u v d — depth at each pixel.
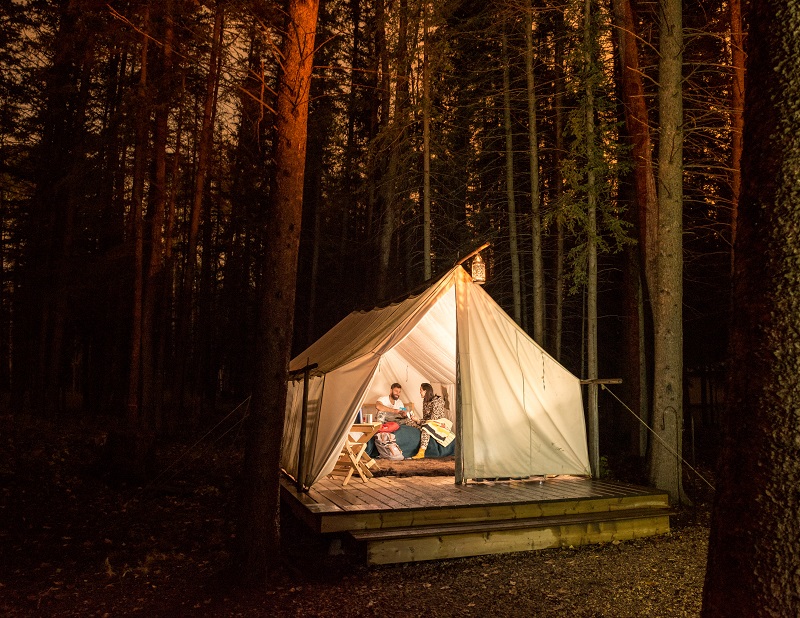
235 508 8.47
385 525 6.09
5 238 19.91
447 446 9.75
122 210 19.42
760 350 2.35
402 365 10.95
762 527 2.29
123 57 17.56
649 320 15.36
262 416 5.38
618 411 16.53
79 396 26.72
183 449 13.30
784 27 2.37
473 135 15.66
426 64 13.47
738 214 2.52
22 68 17.00
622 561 5.93
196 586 5.23
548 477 8.27
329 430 7.31
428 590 5.13
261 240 24.14
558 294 14.04
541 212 12.57
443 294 7.78
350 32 20.11
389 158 15.37
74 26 12.49
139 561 5.97
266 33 5.57
